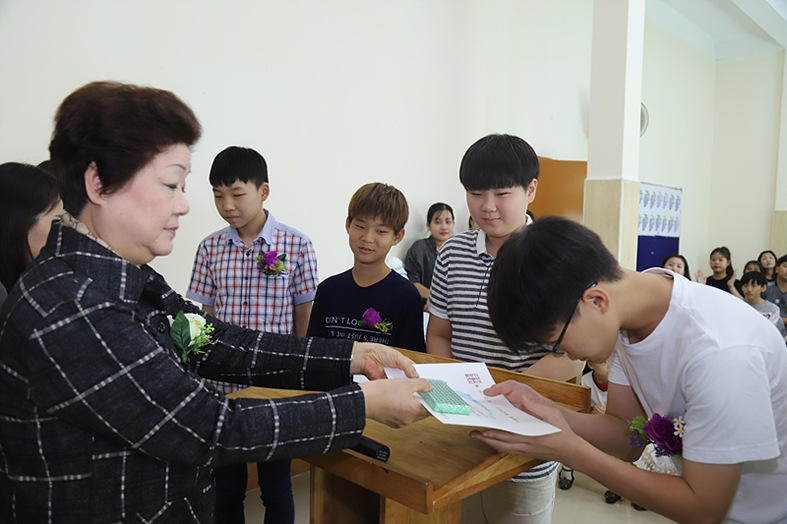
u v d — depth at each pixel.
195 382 0.77
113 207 0.78
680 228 6.70
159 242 0.82
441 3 3.86
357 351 1.12
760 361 0.84
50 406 0.69
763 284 4.48
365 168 3.43
